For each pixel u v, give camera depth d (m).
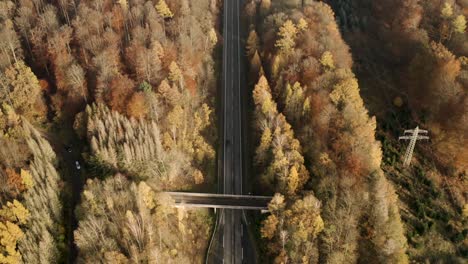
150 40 189.38
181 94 172.75
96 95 170.38
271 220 142.00
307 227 137.50
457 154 171.12
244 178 172.00
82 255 131.00
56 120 177.88
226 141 186.12
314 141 160.88
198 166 170.75
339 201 144.25
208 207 159.38
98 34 191.75
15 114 162.38
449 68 183.38
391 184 166.50
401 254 136.62
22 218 134.00
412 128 189.25
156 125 158.50
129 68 183.00
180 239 146.25
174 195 160.00
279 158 152.25
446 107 178.38
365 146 157.00
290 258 135.62
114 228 134.75
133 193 142.00
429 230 155.50
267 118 168.38
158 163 157.88
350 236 138.12
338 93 170.12
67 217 151.25
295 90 170.75
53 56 183.88
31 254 129.12
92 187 142.38
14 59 185.00
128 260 127.38
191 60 192.25
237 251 150.62
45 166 150.38
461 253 151.25
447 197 166.50
